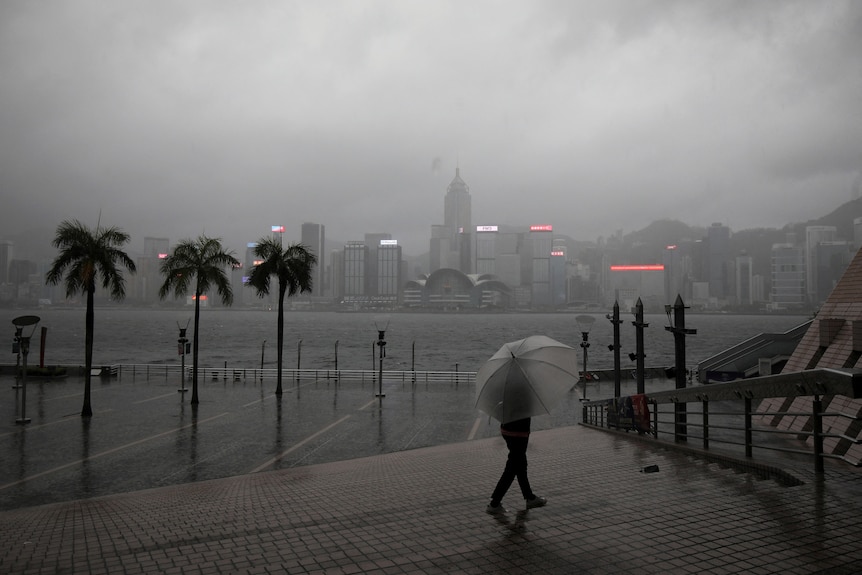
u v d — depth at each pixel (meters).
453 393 36.19
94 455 19.22
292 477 12.91
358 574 4.84
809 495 6.36
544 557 5.04
